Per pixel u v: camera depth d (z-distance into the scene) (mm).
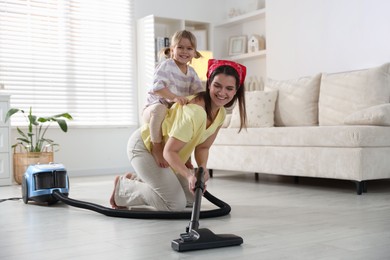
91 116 5363
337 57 4500
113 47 5523
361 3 4262
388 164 3297
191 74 2701
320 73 4328
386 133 3271
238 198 3131
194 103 2164
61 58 5203
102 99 5438
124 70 5598
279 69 5117
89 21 5375
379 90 3787
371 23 4184
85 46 5352
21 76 4977
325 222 2234
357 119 3430
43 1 5098
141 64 5574
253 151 3947
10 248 1843
